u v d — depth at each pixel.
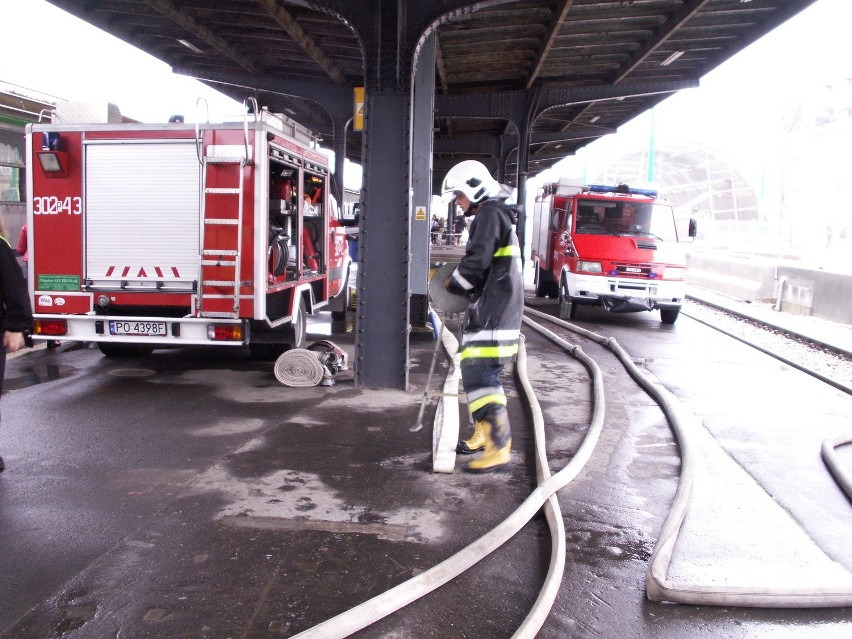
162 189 6.71
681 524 3.87
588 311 15.41
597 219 13.37
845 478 4.59
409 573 3.22
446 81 15.71
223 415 5.80
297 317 7.88
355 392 6.67
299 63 15.05
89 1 10.95
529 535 3.69
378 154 6.52
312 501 4.02
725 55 13.20
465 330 4.58
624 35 12.30
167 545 3.42
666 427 5.93
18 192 10.31
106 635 2.66
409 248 6.60
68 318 6.73
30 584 3.03
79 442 5.01
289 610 2.87
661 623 2.91
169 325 6.68
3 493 4.04
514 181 39.69
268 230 6.99
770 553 3.56
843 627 2.94
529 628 2.70
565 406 6.51
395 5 6.37
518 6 10.45
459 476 4.51
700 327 13.18
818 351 10.72
